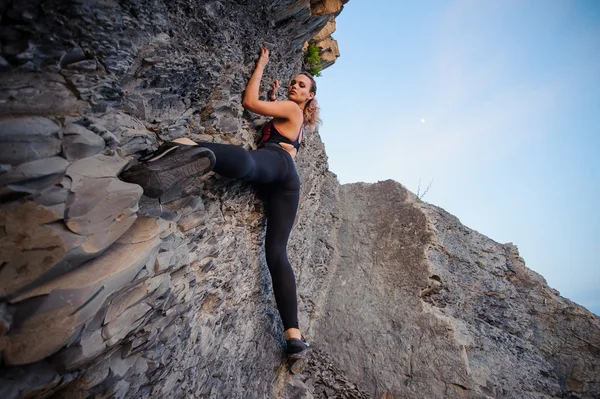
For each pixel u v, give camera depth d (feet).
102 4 4.59
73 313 3.64
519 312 16.16
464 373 12.91
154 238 5.18
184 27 6.73
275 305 12.59
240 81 8.96
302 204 16.49
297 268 15.17
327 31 17.87
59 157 3.99
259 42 9.98
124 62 5.33
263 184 9.75
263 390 9.72
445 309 15.53
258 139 10.30
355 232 20.29
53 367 3.77
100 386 4.47
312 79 9.84
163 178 5.16
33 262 3.50
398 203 20.94
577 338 14.89
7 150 3.53
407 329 14.74
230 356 8.73
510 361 13.87
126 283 4.43
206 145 5.83
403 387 13.08
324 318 16.17
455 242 18.53
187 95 7.34
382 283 17.06
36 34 4.05
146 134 5.84
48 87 4.34
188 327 6.86
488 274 17.49
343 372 13.82
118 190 4.47
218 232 8.46
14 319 3.37
